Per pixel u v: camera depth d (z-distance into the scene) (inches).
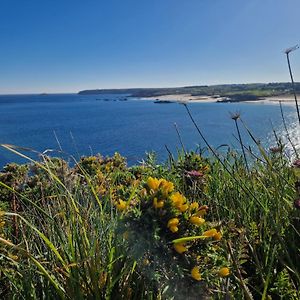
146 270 68.3
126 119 3019.2
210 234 72.1
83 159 199.3
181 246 67.9
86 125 2423.7
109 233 79.8
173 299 67.9
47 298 72.5
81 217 85.2
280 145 125.4
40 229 94.1
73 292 68.9
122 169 195.2
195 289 68.4
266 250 89.9
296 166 105.0
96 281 69.8
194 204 75.0
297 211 92.7
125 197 103.5
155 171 142.4
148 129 1846.7
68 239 76.6
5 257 79.6
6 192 152.8
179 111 4008.4
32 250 88.8
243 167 135.3
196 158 148.3
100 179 128.6
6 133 1828.2
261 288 81.0
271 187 114.3
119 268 72.9
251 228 93.7
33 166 127.6
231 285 76.4
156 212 70.4
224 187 125.6
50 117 3582.7
